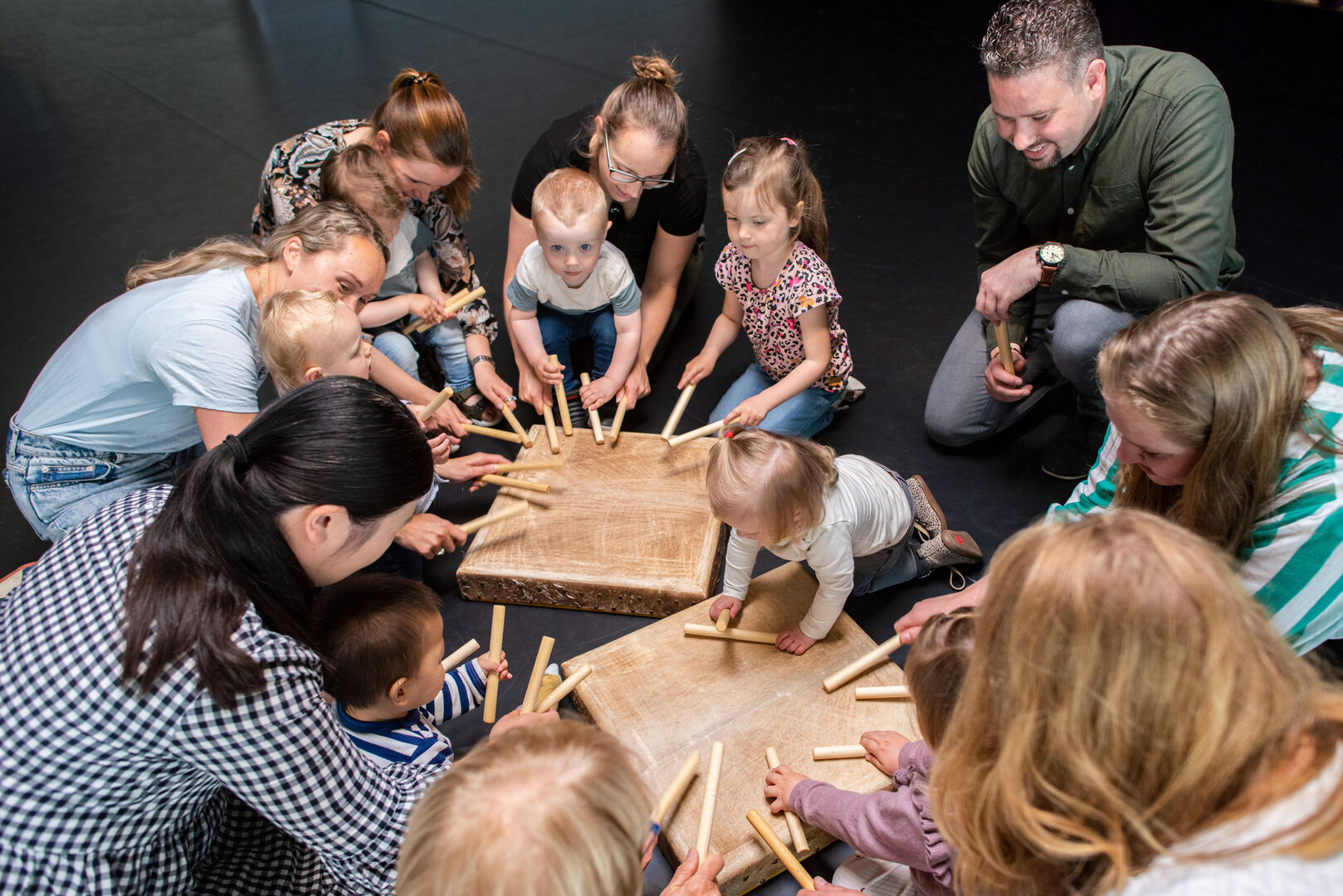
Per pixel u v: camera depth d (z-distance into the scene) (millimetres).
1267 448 1043
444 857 759
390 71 4293
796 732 1484
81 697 926
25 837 962
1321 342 1116
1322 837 577
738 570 1610
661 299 2309
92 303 2787
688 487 1937
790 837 1354
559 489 1943
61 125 3928
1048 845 674
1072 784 660
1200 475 1089
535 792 779
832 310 2010
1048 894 732
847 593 1521
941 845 1088
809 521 1396
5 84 4371
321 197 1907
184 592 937
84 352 1565
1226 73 3695
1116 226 1894
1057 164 1848
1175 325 1061
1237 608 632
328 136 2076
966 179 3215
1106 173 1830
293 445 954
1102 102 1724
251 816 1189
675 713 1517
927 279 2721
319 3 5207
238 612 960
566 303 2174
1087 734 641
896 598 1847
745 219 1802
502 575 1792
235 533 955
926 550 1851
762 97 3834
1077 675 637
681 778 1399
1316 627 1164
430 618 1302
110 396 1559
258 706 960
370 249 1628
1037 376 2219
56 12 5262
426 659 1304
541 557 1814
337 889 1192
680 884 1229
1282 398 1021
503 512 1849
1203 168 1709
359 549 1046
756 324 2061
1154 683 617
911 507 1724
